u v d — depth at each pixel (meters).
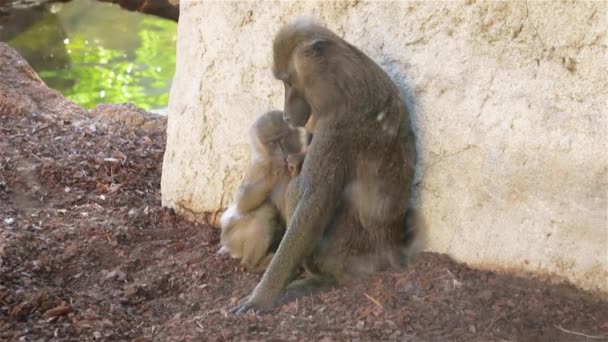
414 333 7.06
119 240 9.84
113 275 8.91
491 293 7.55
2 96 14.09
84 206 10.93
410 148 8.28
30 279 8.61
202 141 10.23
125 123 14.33
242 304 7.88
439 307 7.40
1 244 9.27
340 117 7.79
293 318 7.50
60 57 23.25
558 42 7.43
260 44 9.60
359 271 8.31
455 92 8.09
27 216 10.40
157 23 26.31
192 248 9.69
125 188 11.65
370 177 8.04
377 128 7.91
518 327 7.05
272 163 8.49
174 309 8.27
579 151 7.39
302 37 7.81
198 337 7.24
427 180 8.37
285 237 7.89
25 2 23.88
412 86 8.37
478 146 7.98
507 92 7.77
